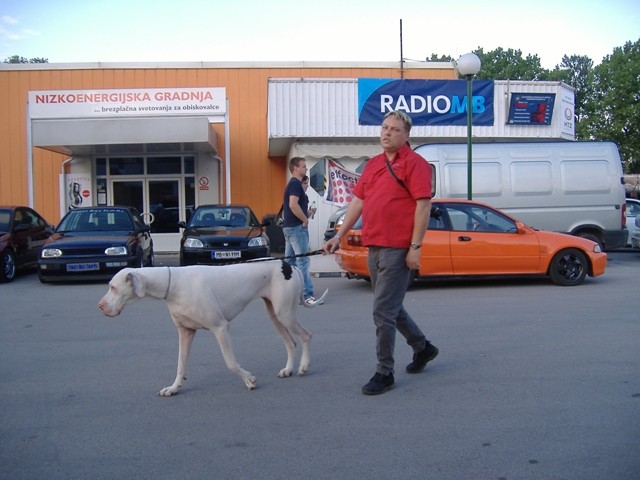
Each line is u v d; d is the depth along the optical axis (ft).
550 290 33.91
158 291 16.17
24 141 65.26
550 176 45.27
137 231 43.24
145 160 65.26
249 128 66.28
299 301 18.52
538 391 16.74
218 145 65.67
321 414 15.30
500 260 34.40
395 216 16.21
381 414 15.23
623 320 25.66
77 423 14.97
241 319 27.27
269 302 18.40
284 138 55.11
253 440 13.78
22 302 32.99
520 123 56.34
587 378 17.85
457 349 21.35
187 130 54.75
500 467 12.21
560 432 13.91
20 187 65.31
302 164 30.30
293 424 14.67
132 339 23.82
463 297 32.17
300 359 20.56
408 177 16.12
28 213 47.09
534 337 22.94
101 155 64.95
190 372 19.19
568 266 35.17
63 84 65.31
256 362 20.18
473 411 15.30
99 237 40.70
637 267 45.37
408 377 18.17
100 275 39.63
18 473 12.27
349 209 17.62
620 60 107.04
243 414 15.42
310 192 55.62
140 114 62.13
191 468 12.41
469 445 13.28
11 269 41.70
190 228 44.57
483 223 34.76
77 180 64.90
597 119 107.14
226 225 44.91
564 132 57.67
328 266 41.86
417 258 16.17
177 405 16.15
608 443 13.26
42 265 39.01
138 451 13.28
